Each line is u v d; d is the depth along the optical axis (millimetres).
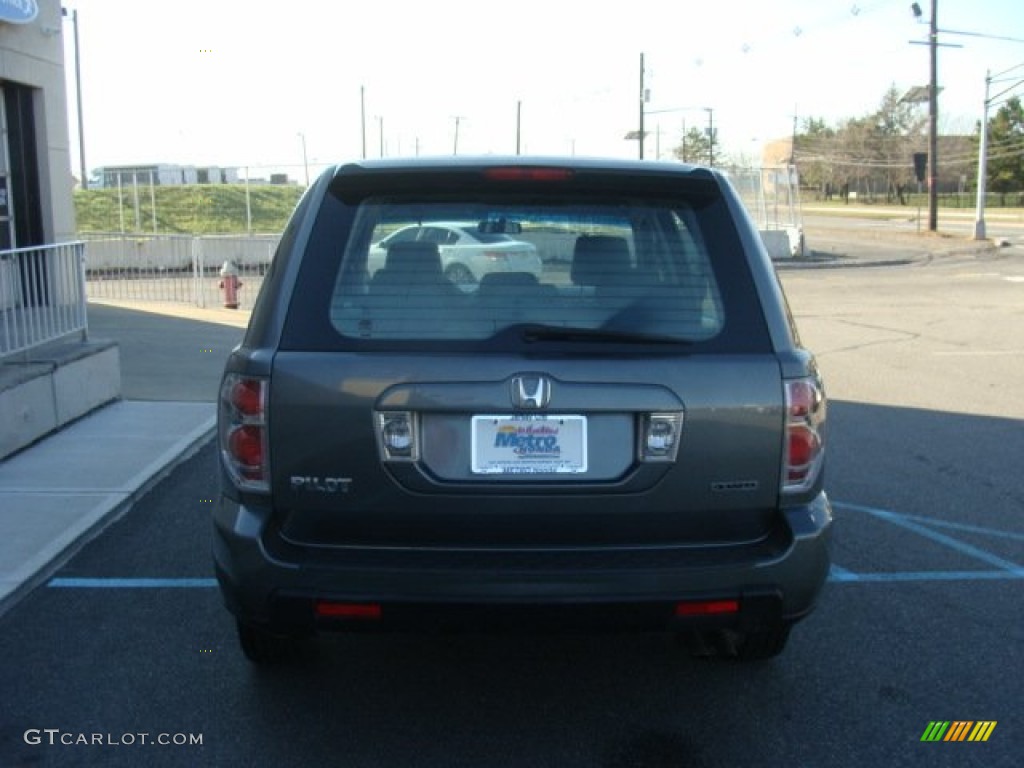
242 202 35375
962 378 11023
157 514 6148
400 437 3178
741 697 3955
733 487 3264
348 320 3283
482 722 3758
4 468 6941
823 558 3340
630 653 4328
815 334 14797
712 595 3215
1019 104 89750
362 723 3746
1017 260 30984
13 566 5121
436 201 3488
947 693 3996
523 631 3248
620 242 3443
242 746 3584
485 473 3197
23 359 8039
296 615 3221
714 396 3219
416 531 3252
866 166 101812
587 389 3178
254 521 3240
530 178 3463
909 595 4969
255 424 3219
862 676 4137
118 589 4988
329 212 3434
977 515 6215
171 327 13984
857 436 8281
